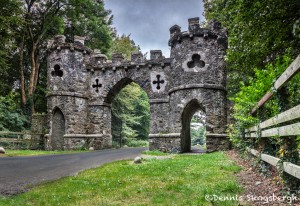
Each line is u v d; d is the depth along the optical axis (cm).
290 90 608
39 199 612
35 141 2581
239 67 1276
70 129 2509
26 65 3219
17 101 3078
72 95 2545
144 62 2497
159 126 2361
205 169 932
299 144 532
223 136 2067
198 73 2128
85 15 3272
